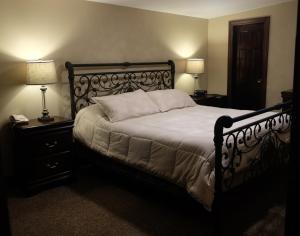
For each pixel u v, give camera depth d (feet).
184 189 8.10
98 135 10.91
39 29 11.32
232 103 18.39
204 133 8.71
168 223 8.19
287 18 15.16
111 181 11.37
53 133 10.53
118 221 8.34
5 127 10.85
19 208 9.28
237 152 7.78
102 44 13.34
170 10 15.66
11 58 10.73
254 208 8.76
